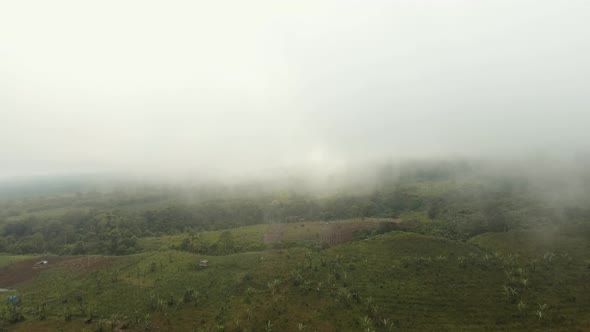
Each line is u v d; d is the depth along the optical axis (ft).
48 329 331.77
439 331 300.20
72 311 365.20
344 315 325.62
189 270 458.50
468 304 331.57
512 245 460.96
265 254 502.38
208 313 347.97
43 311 366.22
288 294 364.99
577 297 322.75
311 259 455.63
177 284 416.87
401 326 309.42
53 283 445.78
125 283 427.33
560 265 380.99
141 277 442.50
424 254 444.14
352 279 390.21
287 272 424.46
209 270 455.63
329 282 383.45
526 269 376.68
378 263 426.92
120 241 606.96
